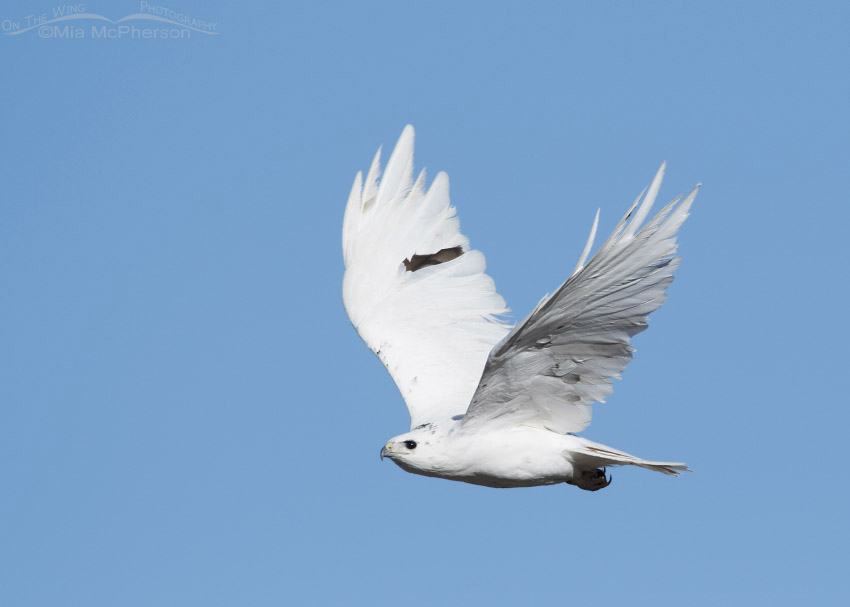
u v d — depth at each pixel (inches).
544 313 467.8
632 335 491.2
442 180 665.0
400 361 626.2
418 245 661.9
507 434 541.6
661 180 450.3
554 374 516.1
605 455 533.3
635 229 451.8
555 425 543.2
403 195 669.9
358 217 675.4
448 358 625.6
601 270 457.7
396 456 550.6
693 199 455.8
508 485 554.3
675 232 458.9
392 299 655.1
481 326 637.9
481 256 652.1
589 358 507.2
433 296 650.8
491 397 525.3
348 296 661.9
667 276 469.7
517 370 508.4
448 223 660.1
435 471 550.6
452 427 550.6
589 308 476.1
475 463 543.8
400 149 674.2
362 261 668.1
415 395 609.3
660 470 534.3
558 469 540.7
